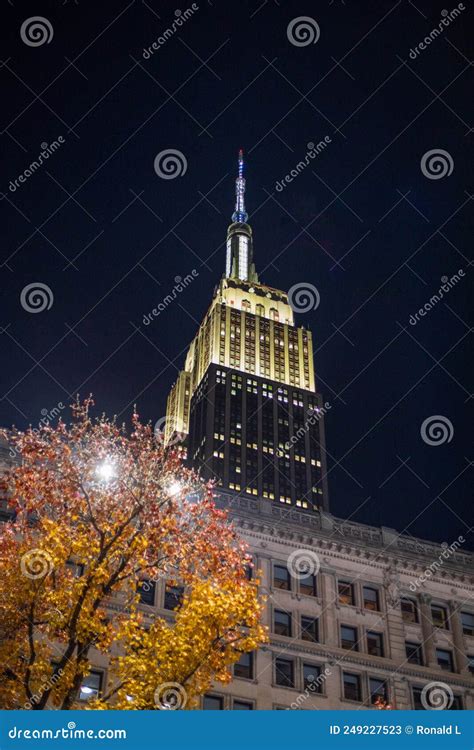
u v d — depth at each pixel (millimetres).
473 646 59875
